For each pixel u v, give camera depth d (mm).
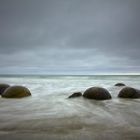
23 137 3871
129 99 10203
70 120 5406
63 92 14227
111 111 7016
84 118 5699
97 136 3953
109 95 10320
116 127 4715
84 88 18078
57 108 7535
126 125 4934
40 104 8539
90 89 10672
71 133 4164
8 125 4840
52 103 8875
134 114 6473
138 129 4523
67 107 7797
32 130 4398
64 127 4668
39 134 4086
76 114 6305
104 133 4168
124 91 10898
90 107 7852
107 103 8922
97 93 10148
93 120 5449
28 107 7758
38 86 20672
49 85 22625
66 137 3887
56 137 3883
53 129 4477
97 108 7621
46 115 6105
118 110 7223
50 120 5387
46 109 7297
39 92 14203
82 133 4160
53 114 6273
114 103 8938
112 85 22984
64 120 5395
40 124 4938
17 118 5645
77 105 8344
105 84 25391
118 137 3893
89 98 10281
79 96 10938
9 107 7738
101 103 8906
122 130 4426
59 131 4316
